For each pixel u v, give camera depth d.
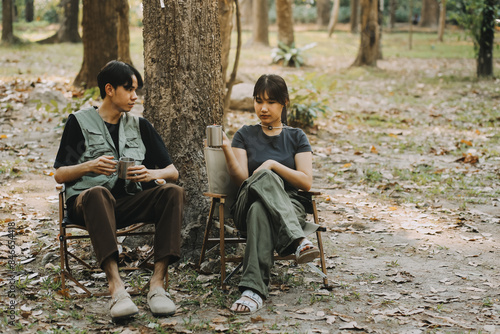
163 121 4.47
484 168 7.49
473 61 22.61
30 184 6.32
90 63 11.94
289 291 3.93
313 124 9.84
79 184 3.71
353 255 4.71
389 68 19.83
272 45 29.06
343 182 6.91
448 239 5.09
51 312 3.51
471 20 15.97
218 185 4.05
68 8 25.14
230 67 19.56
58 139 8.25
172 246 3.58
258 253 3.64
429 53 26.25
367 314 3.60
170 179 3.87
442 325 3.42
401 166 7.64
